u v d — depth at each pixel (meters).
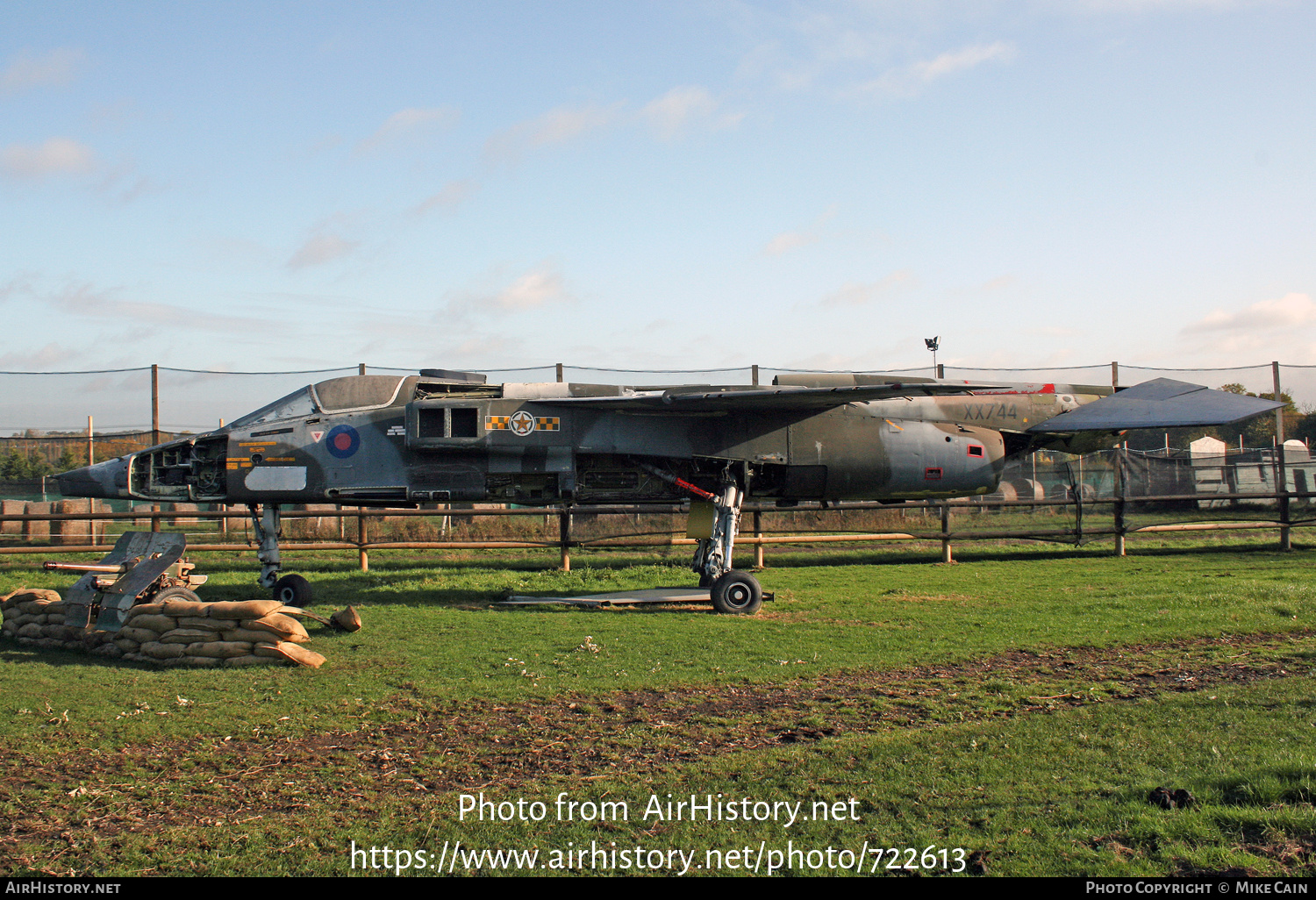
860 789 4.46
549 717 6.11
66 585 13.17
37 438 17.58
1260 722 5.27
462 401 11.38
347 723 5.98
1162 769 4.51
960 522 18.41
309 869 3.75
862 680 7.08
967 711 6.08
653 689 6.83
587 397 11.66
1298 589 11.06
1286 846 3.52
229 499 11.34
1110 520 18.05
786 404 11.34
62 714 6.14
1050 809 4.05
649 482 12.55
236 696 6.64
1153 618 9.43
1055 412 13.41
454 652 8.22
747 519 18.53
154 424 17.53
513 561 16.42
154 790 4.75
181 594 8.64
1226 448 26.64
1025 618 9.64
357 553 17.47
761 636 8.90
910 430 12.60
